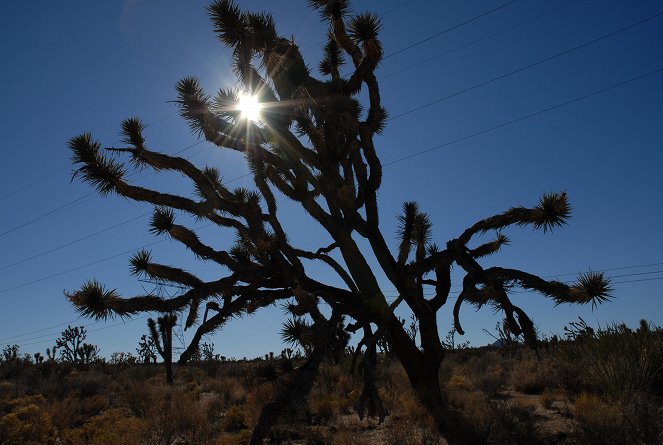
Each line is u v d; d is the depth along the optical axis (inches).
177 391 744.3
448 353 1147.9
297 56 392.5
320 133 414.9
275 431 393.4
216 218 384.8
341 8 427.8
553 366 575.5
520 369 619.2
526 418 379.9
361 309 398.6
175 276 366.0
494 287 368.8
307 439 382.0
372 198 418.6
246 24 393.1
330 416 462.6
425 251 467.8
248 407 488.7
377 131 476.4
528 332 365.1
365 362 352.5
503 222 361.7
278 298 393.7
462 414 380.5
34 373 1075.9
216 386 812.6
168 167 366.9
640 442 288.4
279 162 406.6
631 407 336.2
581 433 310.5
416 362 418.0
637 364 415.2
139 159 369.4
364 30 389.4
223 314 369.7
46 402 671.8
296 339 339.3
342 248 419.8
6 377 1074.1
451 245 398.0
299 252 436.8
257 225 379.9
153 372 1205.1
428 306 429.4
